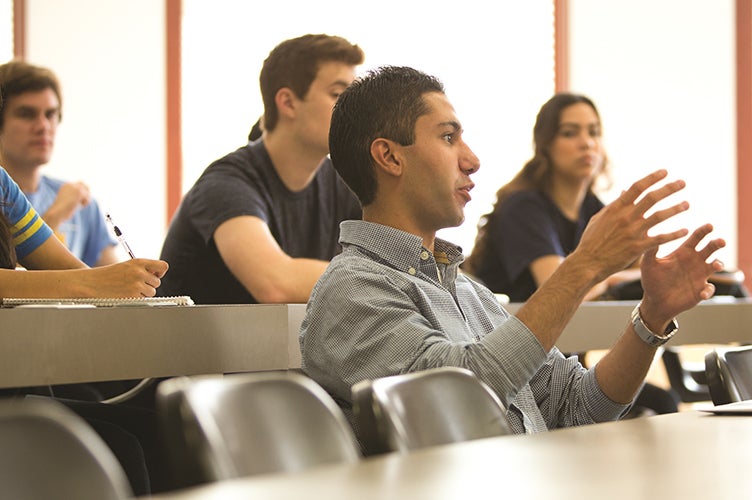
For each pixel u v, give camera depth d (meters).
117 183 7.52
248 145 3.35
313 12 7.50
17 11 7.48
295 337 2.34
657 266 2.13
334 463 1.30
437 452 1.28
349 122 2.29
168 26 7.54
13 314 1.90
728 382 2.09
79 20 7.49
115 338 2.03
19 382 1.90
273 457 1.24
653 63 7.40
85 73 7.50
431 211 2.25
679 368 4.88
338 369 2.09
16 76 4.05
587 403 2.27
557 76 7.50
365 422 1.36
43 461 0.94
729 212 7.25
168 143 7.54
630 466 1.17
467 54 7.44
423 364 2.03
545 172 4.20
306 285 3.01
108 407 2.68
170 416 1.11
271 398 1.27
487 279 4.23
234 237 3.08
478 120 7.44
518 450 1.29
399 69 2.29
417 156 2.24
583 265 2.06
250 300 3.22
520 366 2.02
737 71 7.22
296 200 3.32
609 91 7.49
